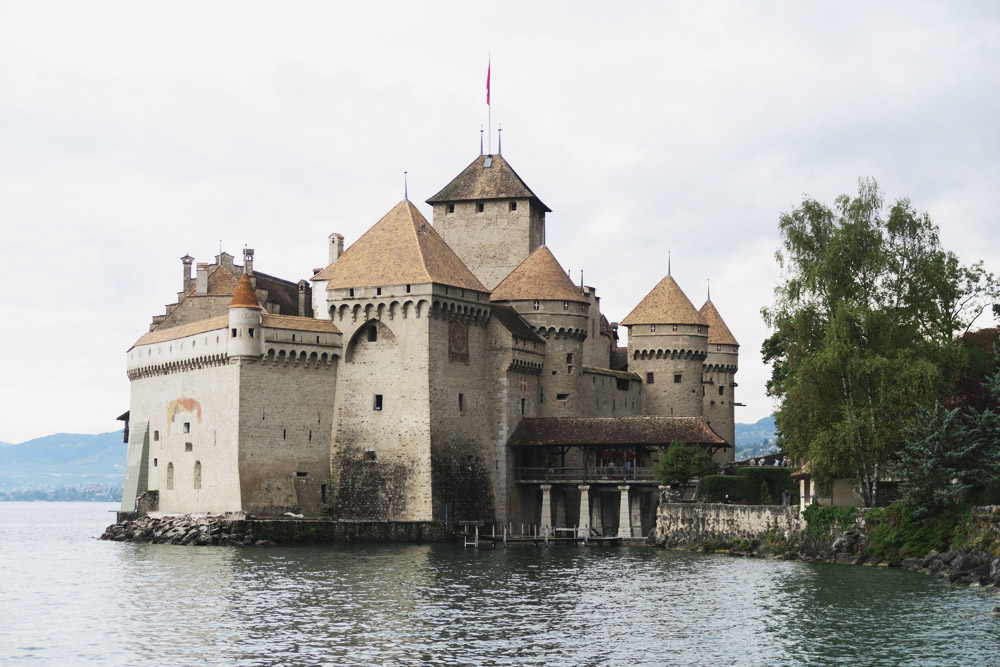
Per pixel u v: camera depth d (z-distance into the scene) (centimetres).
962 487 8350
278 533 11456
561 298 13675
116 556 10338
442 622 6631
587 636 6250
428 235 12875
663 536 11256
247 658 5781
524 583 8162
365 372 12412
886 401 8669
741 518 10319
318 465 12319
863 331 8869
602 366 15712
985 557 7906
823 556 9200
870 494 9119
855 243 9056
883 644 5956
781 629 6372
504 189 14900
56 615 6956
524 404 13262
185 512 12538
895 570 8450
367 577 8494
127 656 5850
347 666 5612
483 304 12862
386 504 12169
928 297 9031
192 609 7094
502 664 5650
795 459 9912
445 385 12350
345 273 12594
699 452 11769
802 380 8969
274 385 12056
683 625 6525
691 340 15062
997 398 8900
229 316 11944
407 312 12262
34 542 13250
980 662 5581
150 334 13562
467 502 12412
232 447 11862
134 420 13688
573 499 13500
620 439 12462
